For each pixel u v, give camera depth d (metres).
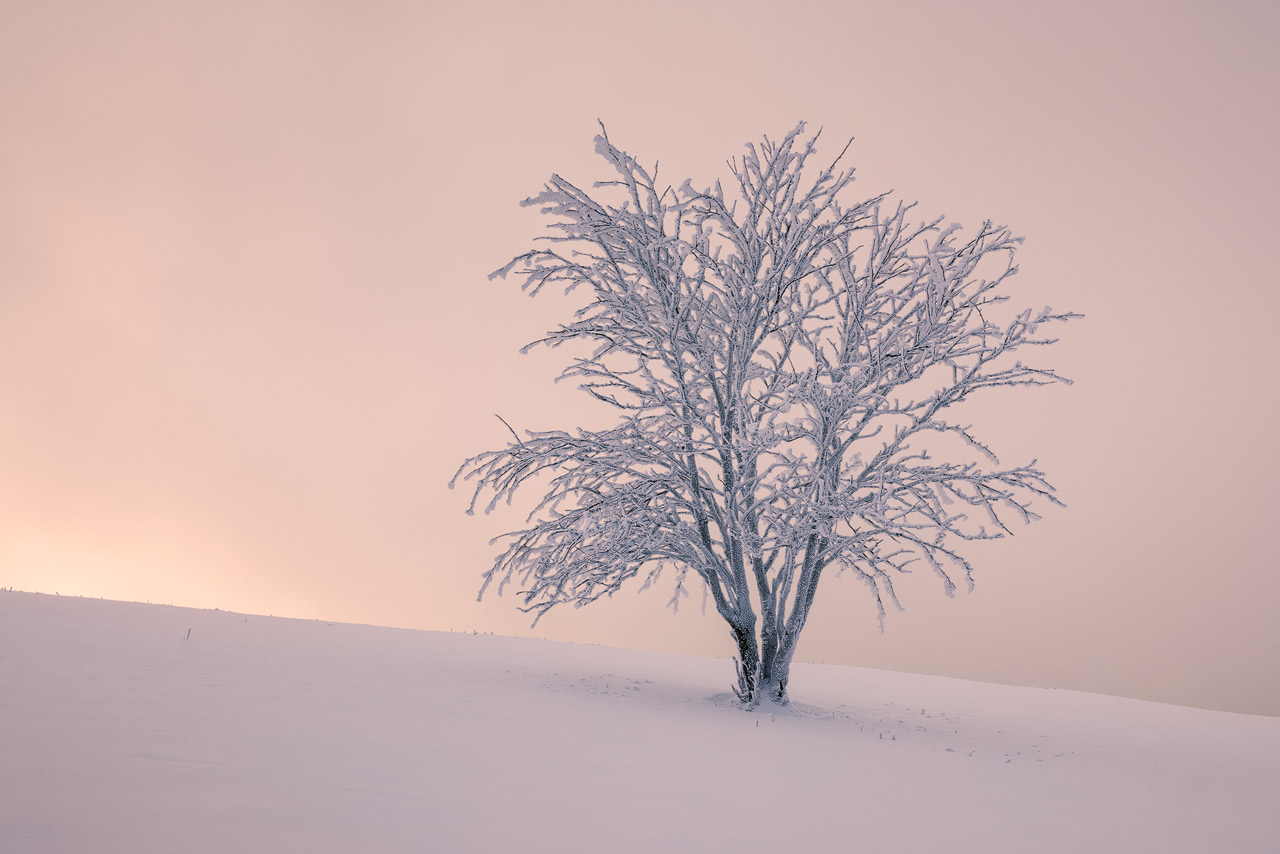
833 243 11.57
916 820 4.25
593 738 5.95
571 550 11.11
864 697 12.55
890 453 11.12
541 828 3.40
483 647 14.62
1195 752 8.51
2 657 6.82
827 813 4.21
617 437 11.22
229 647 9.78
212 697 5.91
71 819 2.89
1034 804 5.04
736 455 11.21
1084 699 14.48
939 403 11.01
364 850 2.89
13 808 2.94
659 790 4.37
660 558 11.39
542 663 12.70
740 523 10.76
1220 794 6.09
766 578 11.12
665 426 11.61
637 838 3.38
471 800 3.75
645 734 6.46
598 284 11.48
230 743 4.38
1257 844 4.46
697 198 10.92
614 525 10.52
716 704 10.14
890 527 10.36
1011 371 10.64
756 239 11.45
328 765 4.13
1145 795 5.78
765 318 11.60
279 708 5.74
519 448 11.16
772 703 10.55
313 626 15.15
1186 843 4.32
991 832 4.14
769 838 3.60
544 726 6.27
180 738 4.36
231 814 3.14
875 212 11.69
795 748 6.59
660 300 11.16
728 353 11.66
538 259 11.38
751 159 11.46
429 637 15.52
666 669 14.54
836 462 11.27
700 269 11.41
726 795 4.41
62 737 4.09
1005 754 7.41
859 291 11.69
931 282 10.80
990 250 11.09
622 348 11.34
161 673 6.93
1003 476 10.52
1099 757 7.69
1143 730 10.37
